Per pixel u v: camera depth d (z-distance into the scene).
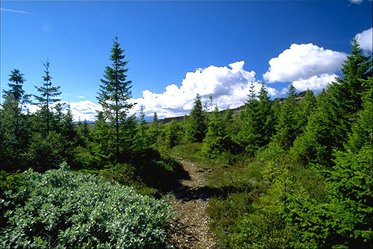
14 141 19.25
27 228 8.56
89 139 47.81
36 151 18.81
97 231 9.16
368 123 8.23
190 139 49.31
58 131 35.25
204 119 49.72
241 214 13.70
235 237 11.12
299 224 7.47
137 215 10.58
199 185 22.12
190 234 12.78
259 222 11.33
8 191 9.80
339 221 6.62
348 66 22.09
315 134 20.00
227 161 30.14
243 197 15.71
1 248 7.50
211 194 18.81
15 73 36.41
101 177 16.64
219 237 11.85
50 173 12.92
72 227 8.90
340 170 7.04
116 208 10.99
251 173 21.03
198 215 15.22
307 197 8.28
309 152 20.28
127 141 23.80
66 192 11.49
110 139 23.69
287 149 28.00
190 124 50.22
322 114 21.31
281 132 29.31
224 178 22.50
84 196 11.49
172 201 18.08
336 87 21.67
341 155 7.61
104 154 23.31
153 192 18.23
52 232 8.96
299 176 15.84
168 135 53.38
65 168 14.63
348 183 6.64
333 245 6.52
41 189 10.92
